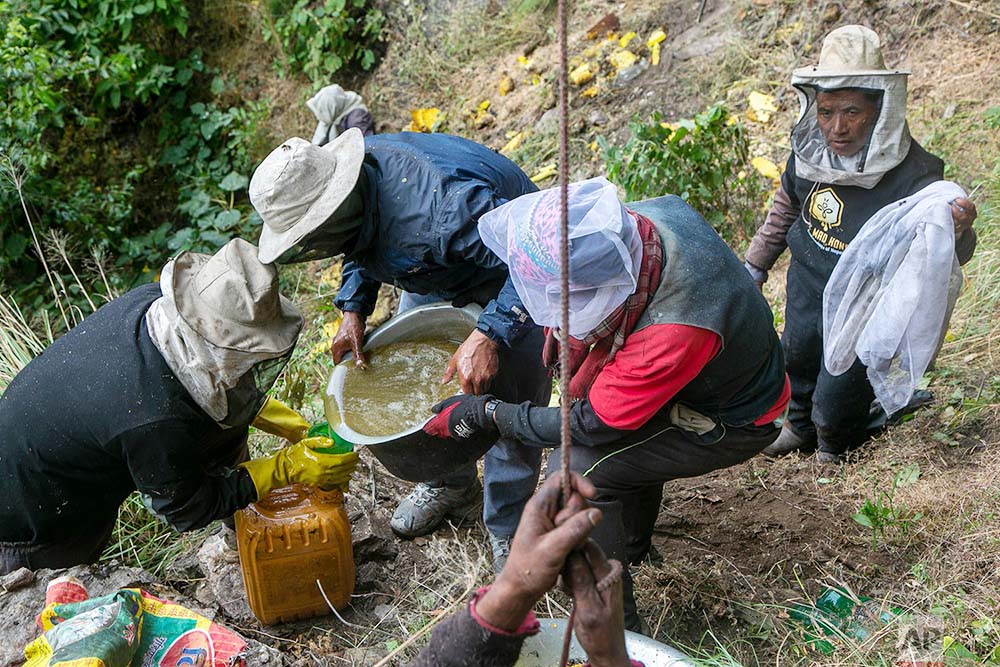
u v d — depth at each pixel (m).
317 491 3.43
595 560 1.82
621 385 2.76
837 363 3.81
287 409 3.74
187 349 2.94
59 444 3.08
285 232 3.03
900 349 3.57
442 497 3.98
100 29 8.06
